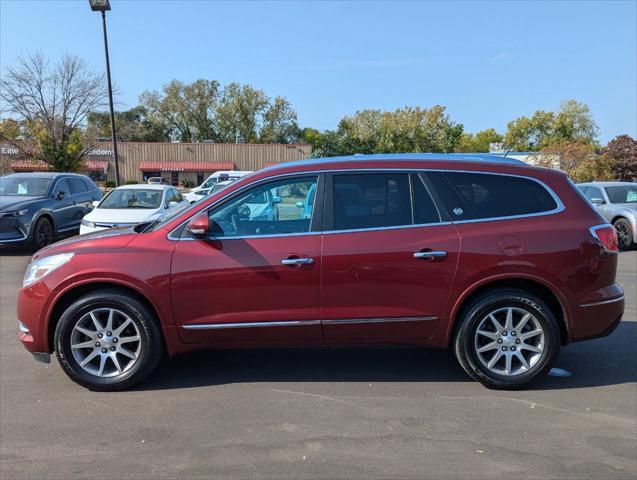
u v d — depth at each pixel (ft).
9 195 41.24
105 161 200.95
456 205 14.17
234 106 253.44
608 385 14.64
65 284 13.84
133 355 14.14
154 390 14.28
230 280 13.73
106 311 13.99
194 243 13.92
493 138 305.94
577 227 14.08
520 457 10.87
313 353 17.26
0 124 127.03
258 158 209.46
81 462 10.71
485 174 14.43
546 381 14.89
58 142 122.62
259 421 12.45
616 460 10.77
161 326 14.02
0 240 37.19
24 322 14.17
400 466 10.53
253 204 14.23
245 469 10.43
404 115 195.11
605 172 129.80
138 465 10.59
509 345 14.12
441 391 14.21
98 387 14.08
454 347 14.34
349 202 14.17
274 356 16.96
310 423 12.35
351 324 13.91
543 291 14.33
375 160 14.55
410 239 13.84
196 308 13.82
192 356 16.93
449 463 10.64
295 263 13.66
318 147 217.97
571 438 11.67
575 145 132.57
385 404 13.38
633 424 12.34
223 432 11.93
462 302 13.94
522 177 14.44
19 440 11.59
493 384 14.15
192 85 254.88
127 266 13.70
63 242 15.07
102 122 202.08
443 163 14.49
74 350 13.99
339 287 13.78
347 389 14.34
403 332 14.07
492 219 14.08
